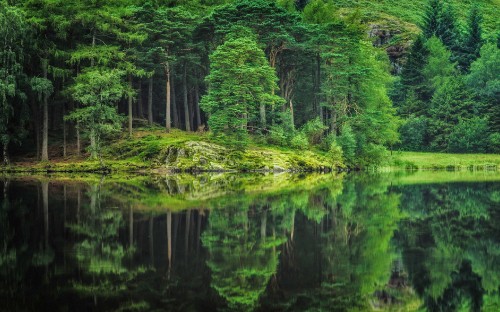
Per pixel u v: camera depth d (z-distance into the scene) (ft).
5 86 156.87
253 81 181.27
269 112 204.44
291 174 167.22
